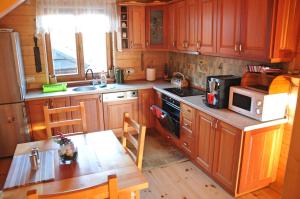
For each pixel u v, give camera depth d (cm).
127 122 227
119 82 434
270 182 274
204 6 310
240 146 240
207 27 309
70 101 368
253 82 272
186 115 327
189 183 290
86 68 432
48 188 155
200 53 330
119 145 216
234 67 316
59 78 417
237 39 262
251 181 260
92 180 163
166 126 382
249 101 252
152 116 434
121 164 184
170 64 473
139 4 403
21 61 357
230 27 270
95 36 424
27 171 174
